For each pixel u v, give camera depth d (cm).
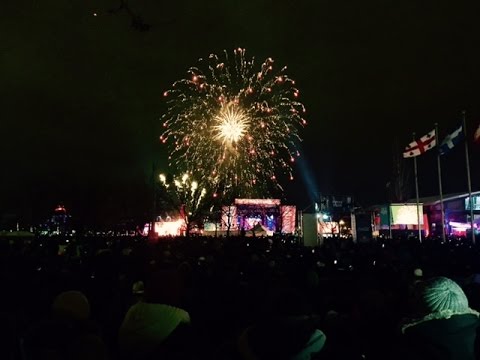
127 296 1027
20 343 411
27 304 1055
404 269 1359
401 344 380
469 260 1927
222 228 6172
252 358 376
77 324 415
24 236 4375
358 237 3766
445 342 357
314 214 3344
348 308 855
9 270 1257
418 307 382
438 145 3809
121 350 432
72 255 1753
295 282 1131
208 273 1174
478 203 4984
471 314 372
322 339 385
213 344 874
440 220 5509
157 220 6438
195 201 5441
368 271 1230
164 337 421
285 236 4478
